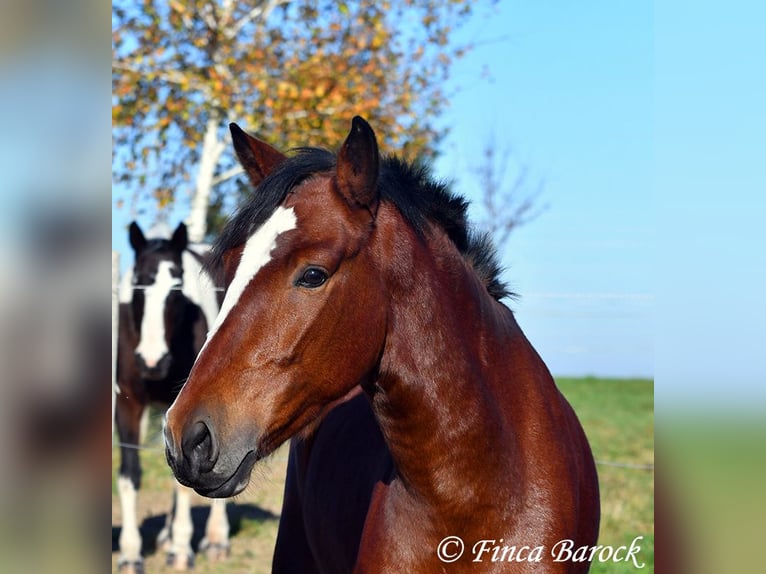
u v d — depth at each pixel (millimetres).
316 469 3002
